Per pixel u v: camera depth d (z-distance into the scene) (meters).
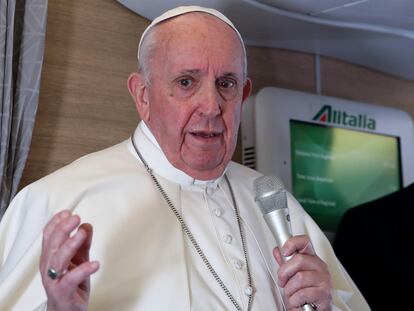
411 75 4.26
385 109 3.96
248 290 2.16
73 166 2.32
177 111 2.17
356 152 3.79
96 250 2.08
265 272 2.26
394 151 3.95
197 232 2.22
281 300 2.24
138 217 2.18
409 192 3.49
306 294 1.92
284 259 1.97
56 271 1.65
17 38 2.70
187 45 2.17
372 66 4.13
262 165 3.40
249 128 3.47
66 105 2.94
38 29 2.70
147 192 2.25
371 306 3.30
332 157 3.68
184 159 2.22
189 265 2.15
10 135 2.62
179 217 2.23
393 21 3.37
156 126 2.26
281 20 3.28
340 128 3.74
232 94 2.23
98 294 2.02
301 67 3.86
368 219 3.46
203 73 2.16
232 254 2.23
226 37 2.22
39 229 2.15
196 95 2.16
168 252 2.14
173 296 2.05
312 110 3.63
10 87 2.58
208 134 2.19
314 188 3.59
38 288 2.02
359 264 3.40
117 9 3.13
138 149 2.37
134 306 2.03
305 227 2.59
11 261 2.13
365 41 3.65
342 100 3.79
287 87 3.78
